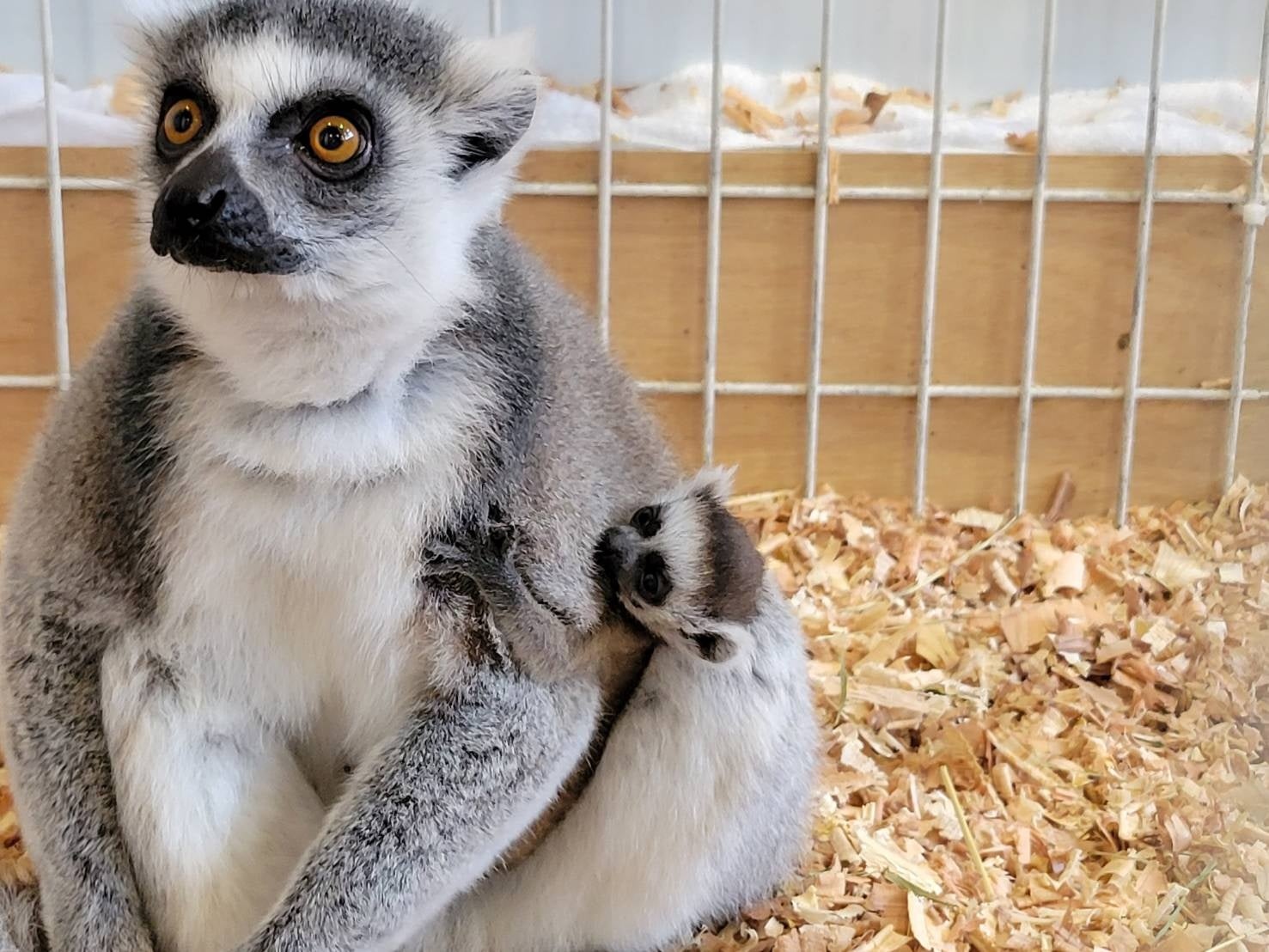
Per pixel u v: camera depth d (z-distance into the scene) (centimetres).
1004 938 48
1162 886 50
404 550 41
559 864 46
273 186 40
